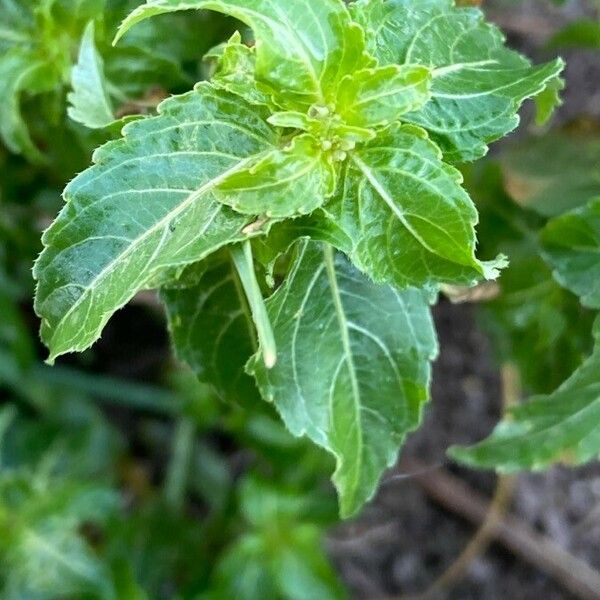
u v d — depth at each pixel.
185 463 0.36
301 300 0.18
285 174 0.16
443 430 0.37
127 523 0.34
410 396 0.19
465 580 0.37
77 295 0.17
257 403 0.21
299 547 0.31
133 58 0.22
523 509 0.38
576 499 0.38
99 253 0.17
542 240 0.21
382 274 0.17
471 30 0.18
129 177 0.17
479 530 0.37
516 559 0.37
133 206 0.17
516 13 0.37
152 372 0.39
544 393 0.24
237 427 0.32
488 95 0.18
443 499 0.38
